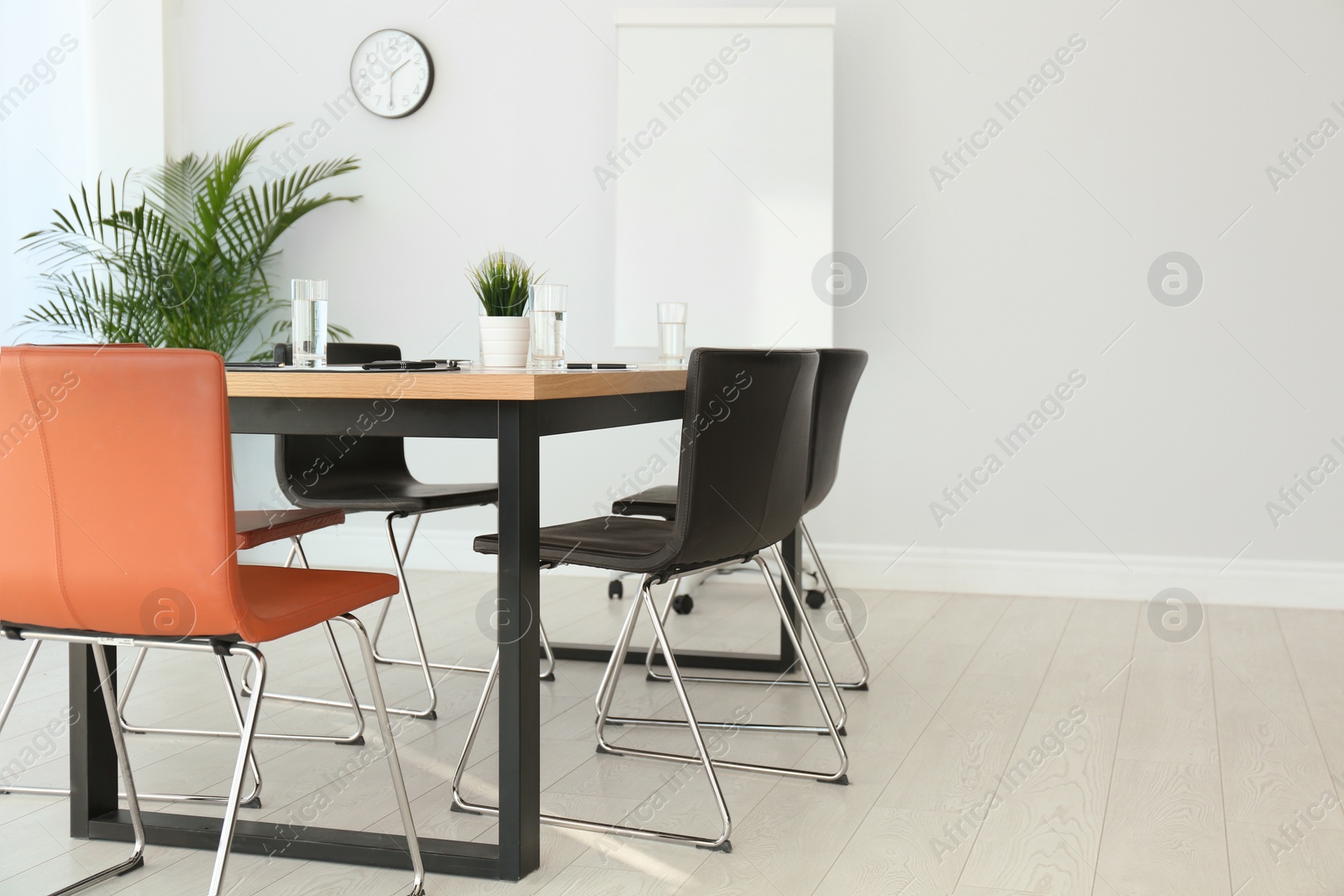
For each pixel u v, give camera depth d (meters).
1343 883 1.81
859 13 4.24
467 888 1.80
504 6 4.55
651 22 4.26
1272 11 3.89
